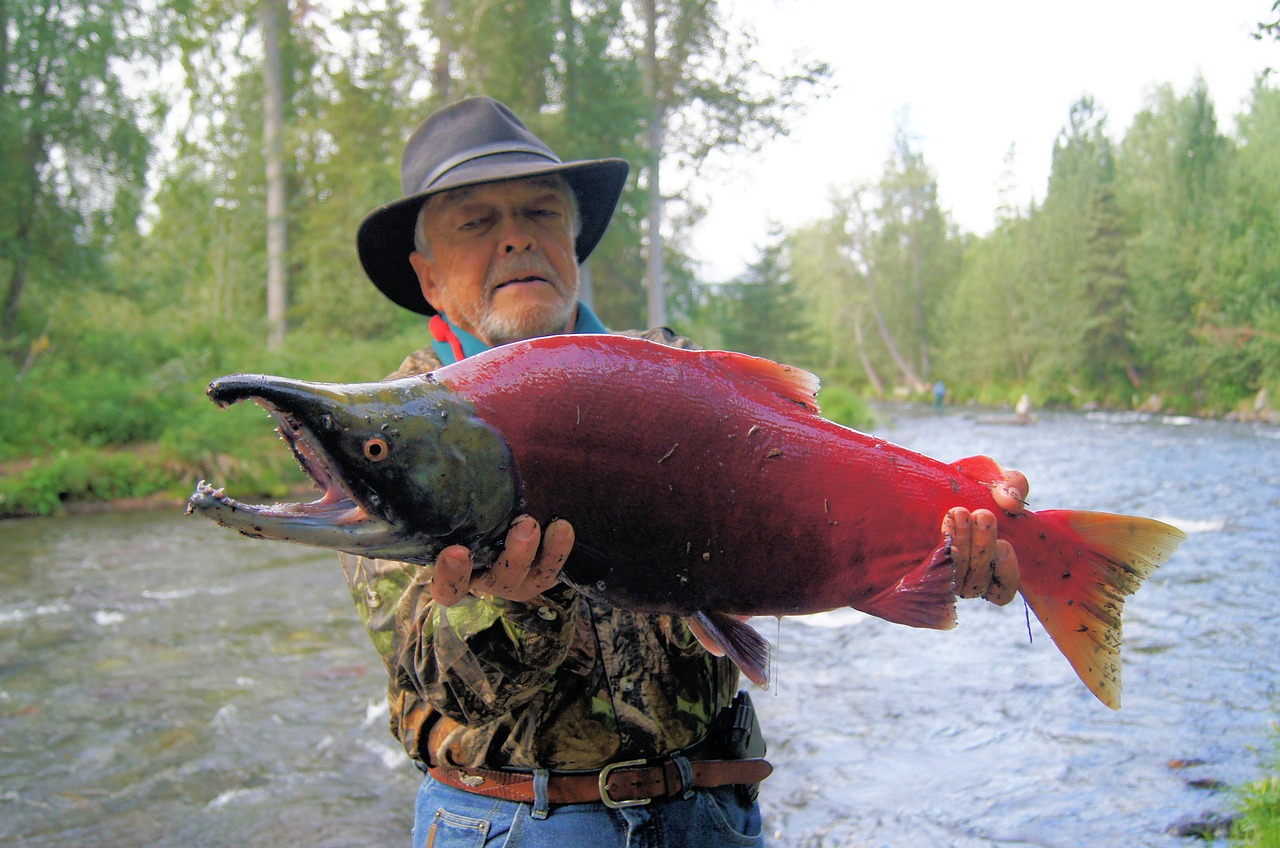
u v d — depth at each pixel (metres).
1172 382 43.75
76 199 23.09
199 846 4.87
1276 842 3.98
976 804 4.77
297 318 35.59
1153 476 18.20
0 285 23.56
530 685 1.78
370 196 30.55
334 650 8.00
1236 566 10.06
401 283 2.74
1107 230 49.16
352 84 32.59
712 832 2.04
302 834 4.98
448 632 1.73
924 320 71.75
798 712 6.25
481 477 1.57
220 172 34.03
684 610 1.75
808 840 4.52
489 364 1.65
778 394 1.77
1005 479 1.80
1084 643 1.80
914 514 1.73
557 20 30.73
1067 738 5.55
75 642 8.25
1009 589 1.75
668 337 2.54
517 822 1.98
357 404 1.50
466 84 31.44
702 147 38.06
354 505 1.53
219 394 1.43
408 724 2.12
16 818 5.13
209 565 11.36
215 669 7.53
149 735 6.25
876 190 72.75
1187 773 4.96
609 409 1.65
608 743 1.96
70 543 12.85
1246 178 36.53
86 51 22.02
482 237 2.35
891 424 37.53
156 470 16.88
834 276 74.56
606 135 31.69
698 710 2.03
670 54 36.69
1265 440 27.19
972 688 6.55
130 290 27.23
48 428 17.72
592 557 1.67
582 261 2.81
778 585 1.74
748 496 1.70
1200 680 6.52
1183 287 40.72
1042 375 52.00
